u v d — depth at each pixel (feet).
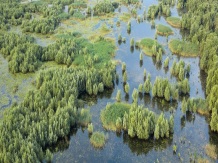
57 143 231.91
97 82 291.38
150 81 310.45
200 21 413.80
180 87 287.89
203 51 339.98
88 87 284.41
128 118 240.53
